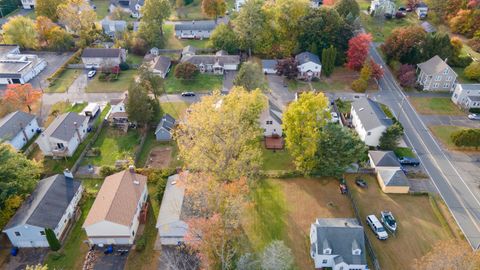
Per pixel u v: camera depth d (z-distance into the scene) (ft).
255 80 288.30
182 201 185.88
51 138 239.09
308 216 200.95
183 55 376.48
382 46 368.48
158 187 208.44
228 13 495.00
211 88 331.77
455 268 146.00
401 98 314.14
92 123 279.49
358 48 334.85
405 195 215.51
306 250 181.37
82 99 314.14
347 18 374.22
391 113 288.10
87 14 419.95
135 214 189.37
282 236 188.44
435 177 229.25
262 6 384.88
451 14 440.04
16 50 385.50
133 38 395.55
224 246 174.50
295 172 229.04
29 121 266.36
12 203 185.26
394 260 176.96
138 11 491.31
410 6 492.13
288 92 324.19
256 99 240.94
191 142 212.43
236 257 173.88
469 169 236.02
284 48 372.99
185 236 169.58
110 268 172.45
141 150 253.03
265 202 209.67
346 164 215.31
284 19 371.56
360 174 231.91
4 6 495.41
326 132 217.56
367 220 197.36
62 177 207.82
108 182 205.36
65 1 451.53
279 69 336.90
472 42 392.68
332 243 170.60
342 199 212.84
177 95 320.70
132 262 175.32
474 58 370.94
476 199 213.25
